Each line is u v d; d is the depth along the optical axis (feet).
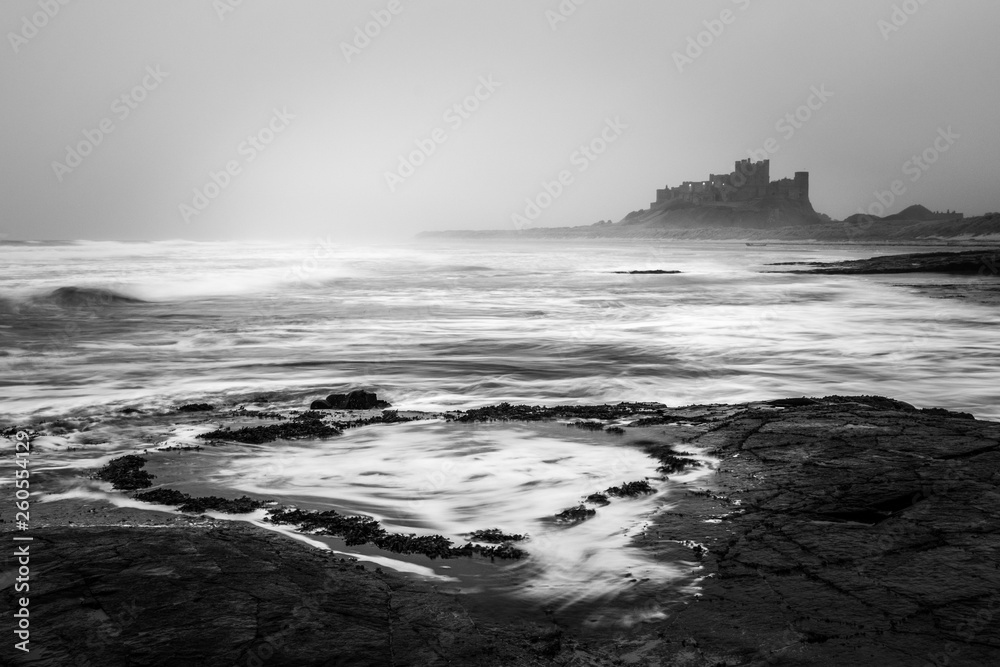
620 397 38.96
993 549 14.69
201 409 34.94
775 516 17.08
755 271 208.23
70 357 52.11
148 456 24.25
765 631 11.59
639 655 11.01
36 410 34.30
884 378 45.80
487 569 14.51
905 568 13.87
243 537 15.48
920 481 19.30
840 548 14.93
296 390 39.86
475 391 40.34
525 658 10.90
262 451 24.98
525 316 85.35
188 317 81.05
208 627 11.20
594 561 14.75
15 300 91.45
